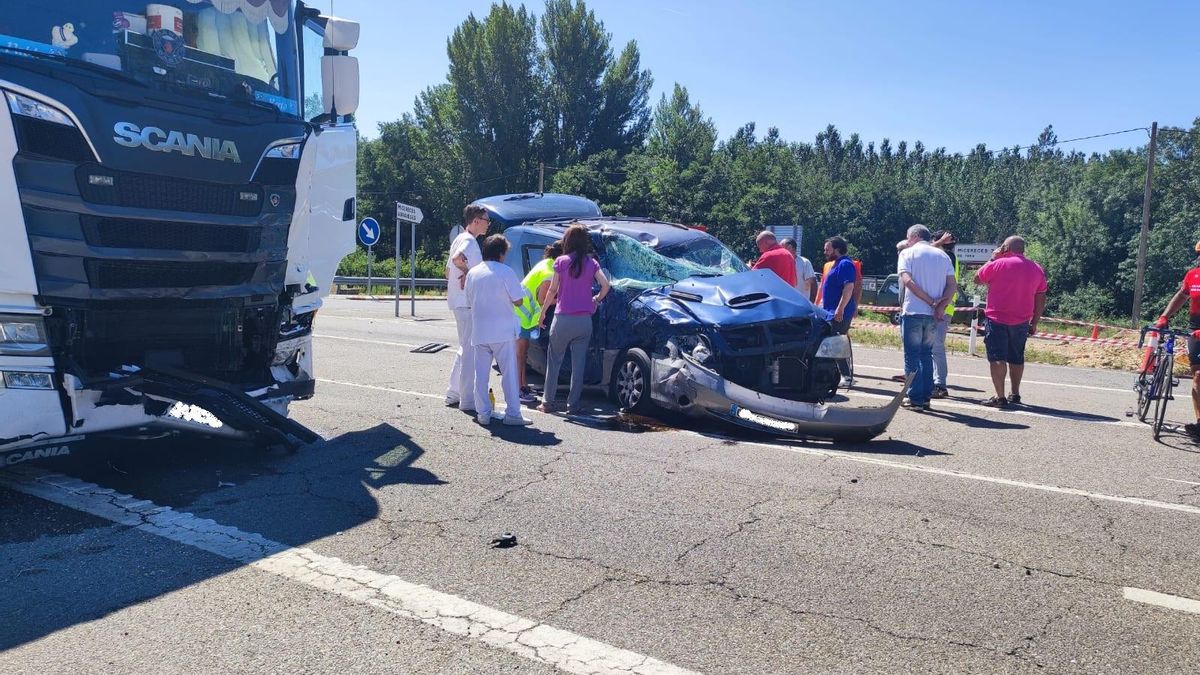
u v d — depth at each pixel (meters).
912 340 9.01
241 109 5.86
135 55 5.24
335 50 6.89
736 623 3.80
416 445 6.89
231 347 6.11
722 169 53.31
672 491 5.71
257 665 3.38
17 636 3.61
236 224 5.72
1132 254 51.31
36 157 4.79
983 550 4.75
